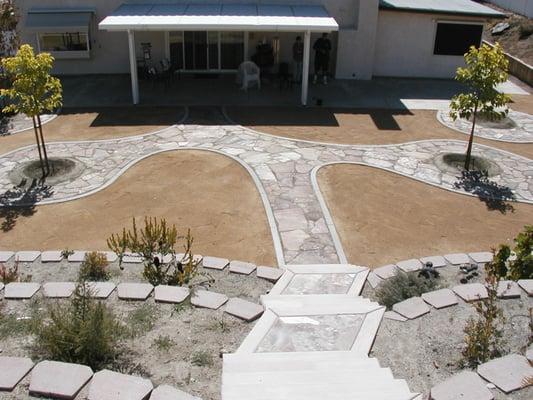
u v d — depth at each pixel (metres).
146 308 7.91
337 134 19.58
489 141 19.42
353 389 4.90
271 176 15.87
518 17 35.72
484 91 15.62
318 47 25.16
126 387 5.15
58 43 25.55
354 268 10.71
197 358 6.62
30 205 14.10
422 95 24.67
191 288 9.16
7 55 21.75
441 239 12.97
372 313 7.58
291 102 23.02
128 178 15.62
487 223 13.80
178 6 24.30
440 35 26.88
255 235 12.83
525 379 5.49
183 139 18.61
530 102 24.11
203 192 14.84
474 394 5.16
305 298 8.57
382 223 13.59
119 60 26.17
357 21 25.88
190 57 26.17
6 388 5.28
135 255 11.09
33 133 19.11
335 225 13.40
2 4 21.56
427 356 6.87
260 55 25.33
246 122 20.47
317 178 15.88
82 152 17.42
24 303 8.13
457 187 15.68
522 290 8.50
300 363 5.89
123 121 20.31
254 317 7.68
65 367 5.42
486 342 6.75
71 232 12.89
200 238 12.66
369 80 26.84
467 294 8.29
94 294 8.17
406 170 16.69
